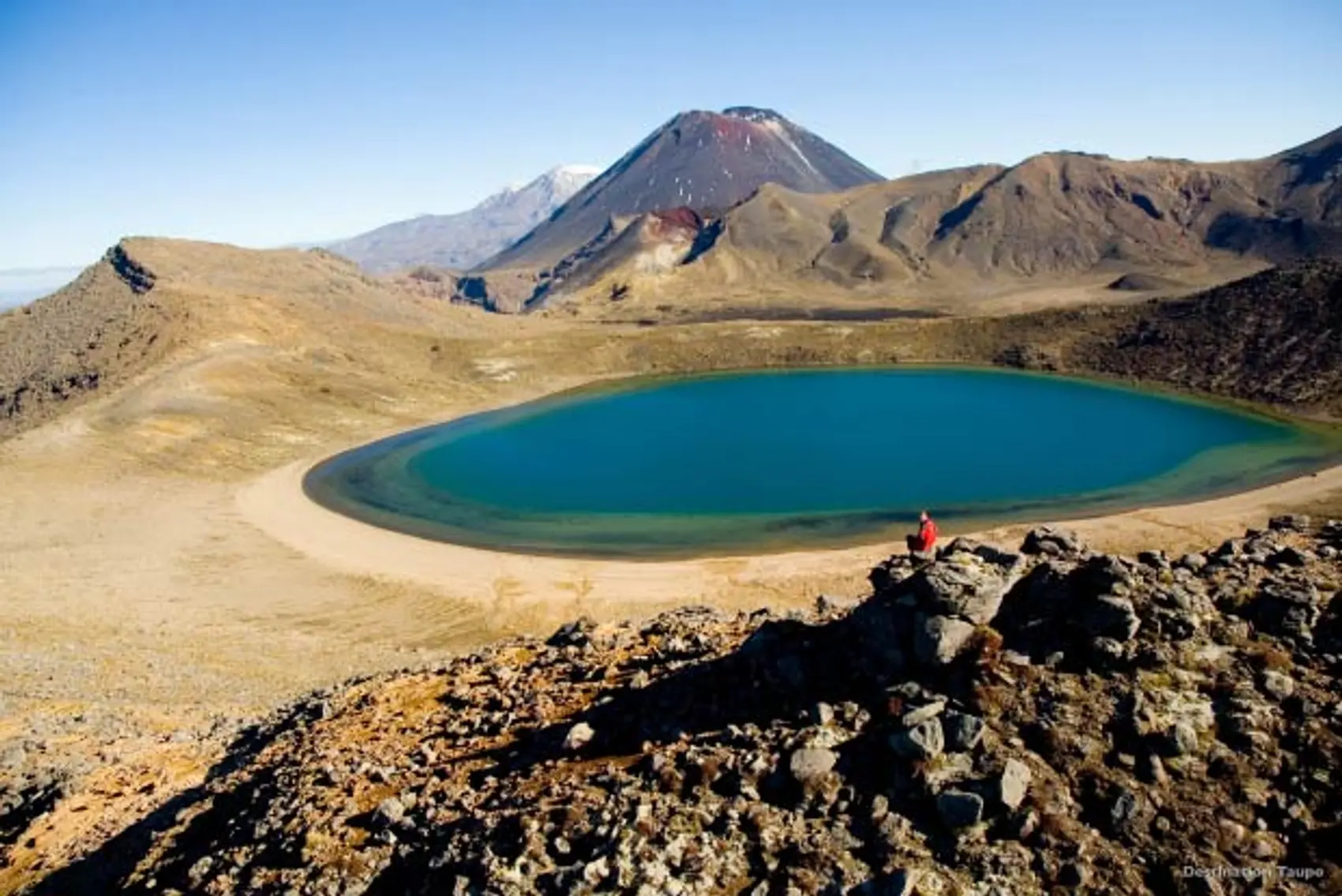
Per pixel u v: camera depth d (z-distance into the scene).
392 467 118.69
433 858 17.17
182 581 73.75
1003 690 16.69
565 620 66.69
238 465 115.75
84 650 51.06
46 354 174.12
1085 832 14.74
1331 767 15.05
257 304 183.00
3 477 100.56
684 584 73.31
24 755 32.75
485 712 24.48
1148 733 15.72
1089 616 17.28
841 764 16.66
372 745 23.95
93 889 22.53
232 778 25.17
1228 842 14.36
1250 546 20.59
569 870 15.52
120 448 113.31
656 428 142.88
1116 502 91.75
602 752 19.88
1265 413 132.25
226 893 18.72
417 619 66.94
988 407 149.75
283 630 63.19
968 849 14.73
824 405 157.88
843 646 19.05
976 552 19.64
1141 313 182.88
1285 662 16.69
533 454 125.75
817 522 89.25
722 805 16.47
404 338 188.25
